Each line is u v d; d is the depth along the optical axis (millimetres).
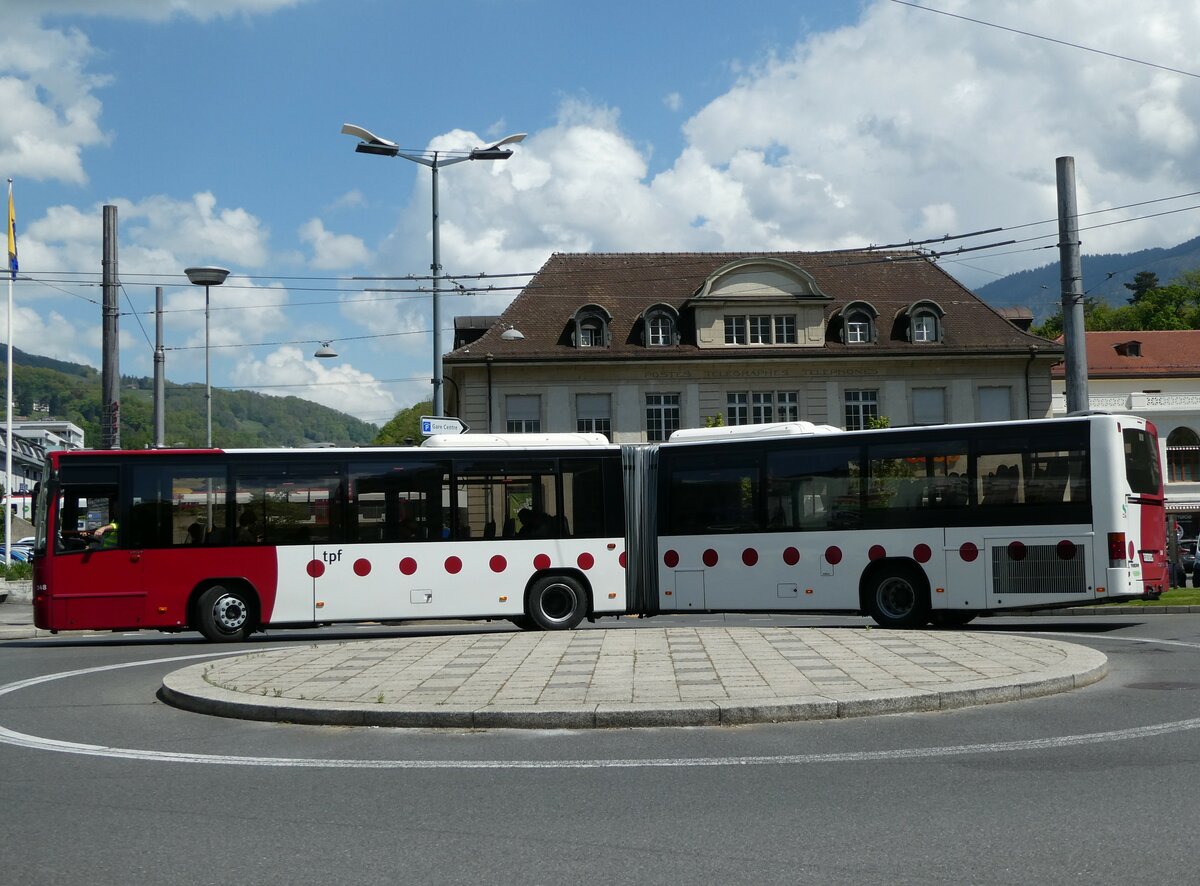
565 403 51812
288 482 21234
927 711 10914
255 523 21094
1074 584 19500
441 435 21922
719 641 15961
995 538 20000
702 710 10367
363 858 6410
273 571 21047
